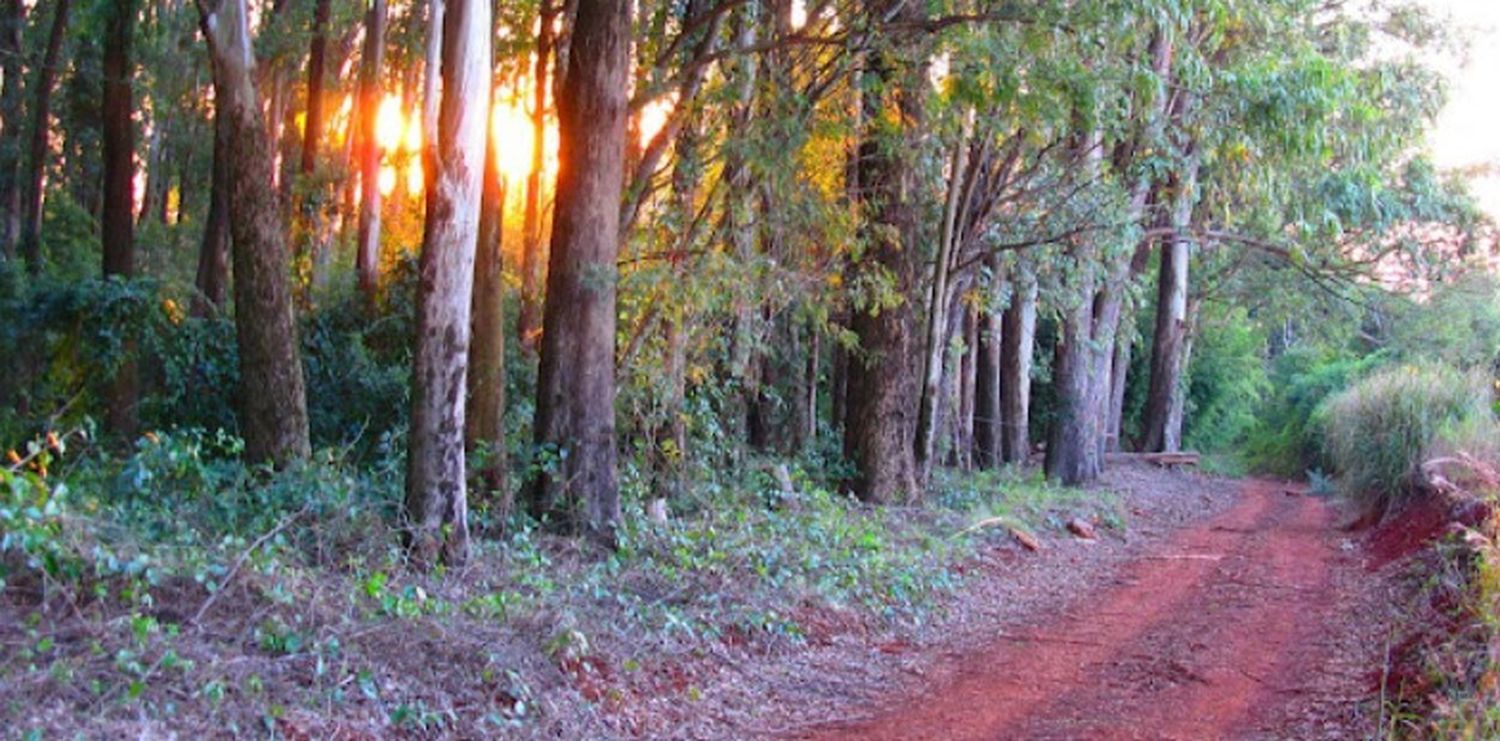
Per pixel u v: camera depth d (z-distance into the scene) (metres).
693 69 16.19
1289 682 10.45
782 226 18.12
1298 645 11.95
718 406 20.73
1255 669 10.98
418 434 11.38
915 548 16.91
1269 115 19.27
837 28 18.34
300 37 23.92
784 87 17.61
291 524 10.76
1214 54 22.33
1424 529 16.20
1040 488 26.25
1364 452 20.98
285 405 13.53
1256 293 39.34
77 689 6.84
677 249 17.25
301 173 26.64
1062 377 29.83
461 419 11.53
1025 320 31.25
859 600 13.41
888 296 19.25
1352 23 27.14
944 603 14.49
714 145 17.39
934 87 18.94
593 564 12.67
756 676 10.59
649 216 17.55
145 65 29.73
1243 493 32.34
